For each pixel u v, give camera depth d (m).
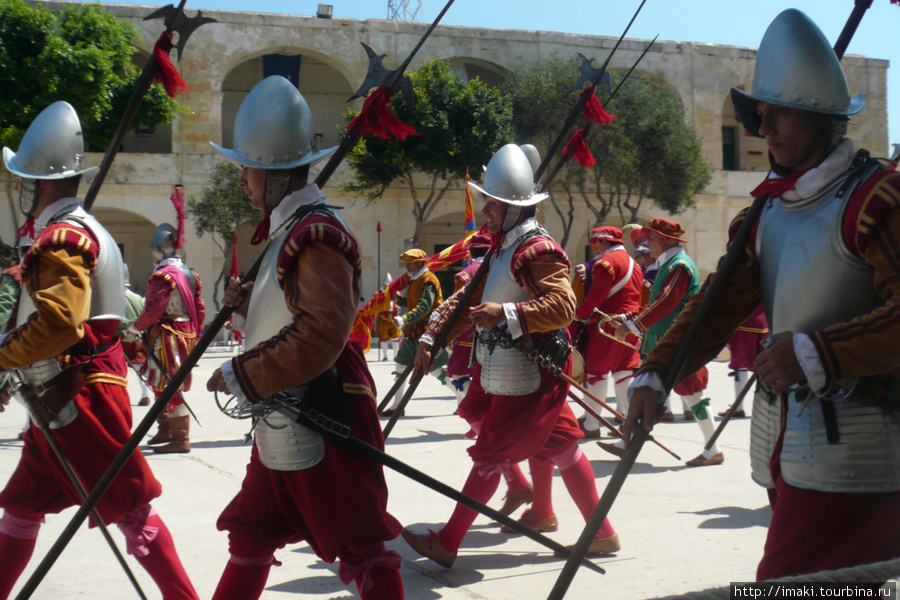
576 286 7.04
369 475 2.43
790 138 2.04
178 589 2.85
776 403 2.11
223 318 2.49
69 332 2.59
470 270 6.55
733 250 2.14
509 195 3.75
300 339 2.23
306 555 3.95
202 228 24.02
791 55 2.03
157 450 6.61
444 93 23.95
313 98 28.73
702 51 28.92
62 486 2.81
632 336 7.01
